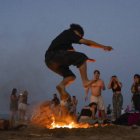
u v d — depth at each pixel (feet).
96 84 39.88
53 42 20.79
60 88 20.81
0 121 28.78
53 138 23.70
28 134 25.49
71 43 20.72
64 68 20.81
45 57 20.83
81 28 20.99
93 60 20.13
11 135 25.03
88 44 20.53
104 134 25.29
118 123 32.81
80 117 35.01
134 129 27.61
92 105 35.12
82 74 19.84
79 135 25.07
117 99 41.93
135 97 38.45
